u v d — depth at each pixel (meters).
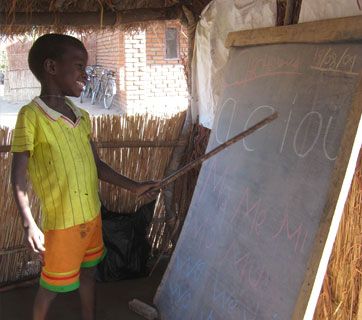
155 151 3.71
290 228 1.99
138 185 2.54
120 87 10.12
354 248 1.97
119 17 3.44
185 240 2.92
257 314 2.10
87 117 2.51
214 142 2.84
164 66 9.38
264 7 2.70
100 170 2.65
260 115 2.39
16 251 3.46
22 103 13.27
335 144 1.83
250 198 2.33
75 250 2.40
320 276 1.79
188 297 2.71
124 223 3.49
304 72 2.13
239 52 2.79
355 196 1.92
